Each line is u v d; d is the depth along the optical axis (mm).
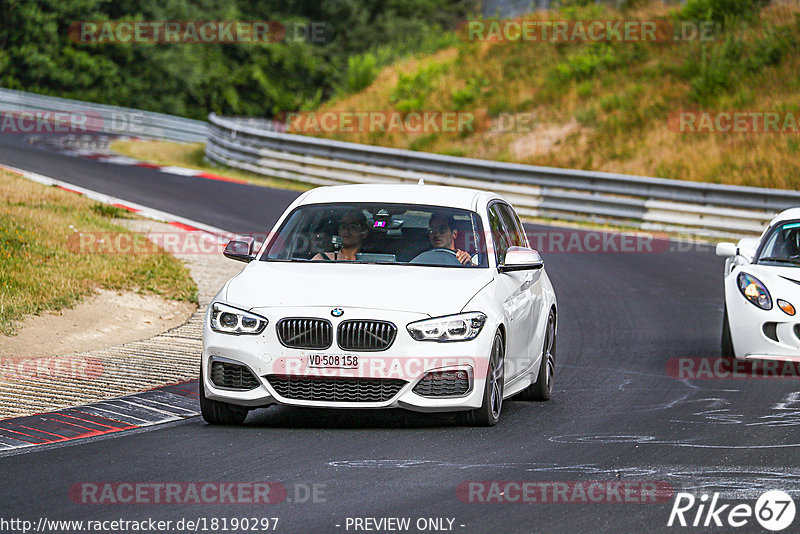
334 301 27766
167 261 56844
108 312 45062
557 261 71625
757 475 23562
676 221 87312
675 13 138750
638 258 73562
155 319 45656
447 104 134500
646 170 104688
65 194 76688
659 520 19953
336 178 106312
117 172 101125
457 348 27656
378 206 32344
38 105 149000
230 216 79562
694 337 47094
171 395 32906
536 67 139125
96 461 24531
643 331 48500
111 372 35750
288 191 98500
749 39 128000
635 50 134250
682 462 24812
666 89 121562
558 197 92812
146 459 24734
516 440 27234
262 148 114312
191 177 103938
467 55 149875
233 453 25375
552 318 35844
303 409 31484
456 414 28781
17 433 27562
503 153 116812
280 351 27484
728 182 98500
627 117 116875
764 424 29656
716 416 30938
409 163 102938
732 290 39500
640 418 30672
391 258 30703
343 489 22000
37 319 41844
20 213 60906
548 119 122250
